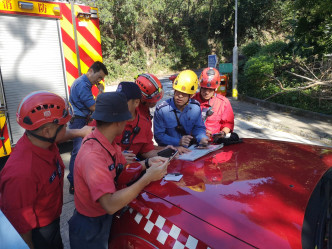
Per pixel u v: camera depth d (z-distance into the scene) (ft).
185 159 6.68
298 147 7.36
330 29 29.55
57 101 5.25
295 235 4.19
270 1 76.33
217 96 11.16
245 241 4.17
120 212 5.76
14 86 13.98
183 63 78.48
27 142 5.25
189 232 4.58
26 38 14.14
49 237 5.86
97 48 16.69
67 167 14.82
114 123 5.08
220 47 83.92
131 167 5.87
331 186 5.60
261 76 33.04
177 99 8.75
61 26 15.23
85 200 5.22
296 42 36.24
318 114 24.31
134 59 68.90
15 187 4.97
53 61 15.21
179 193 5.30
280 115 26.13
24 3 13.55
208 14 82.64
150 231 5.10
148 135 8.14
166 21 76.43
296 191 5.13
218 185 5.39
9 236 3.78
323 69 28.89
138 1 66.39
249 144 7.61
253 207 4.70
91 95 12.25
